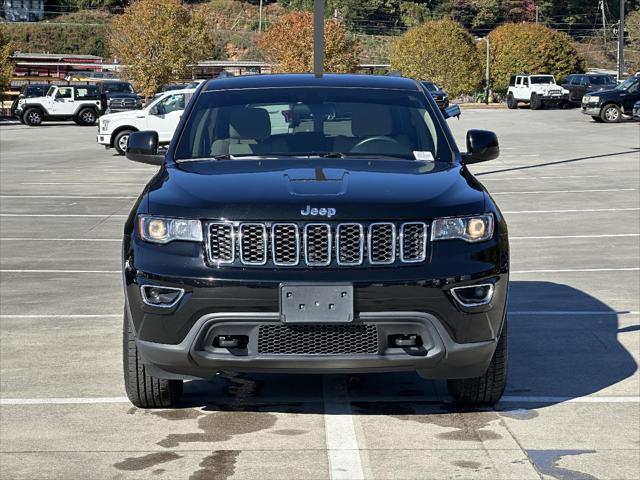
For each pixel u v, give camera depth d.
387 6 152.62
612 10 152.88
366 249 5.61
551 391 6.82
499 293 5.80
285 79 7.59
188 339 5.62
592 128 43.62
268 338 5.60
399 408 6.45
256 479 5.21
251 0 158.12
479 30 152.12
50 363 7.60
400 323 5.58
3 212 18.41
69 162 30.67
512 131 42.84
